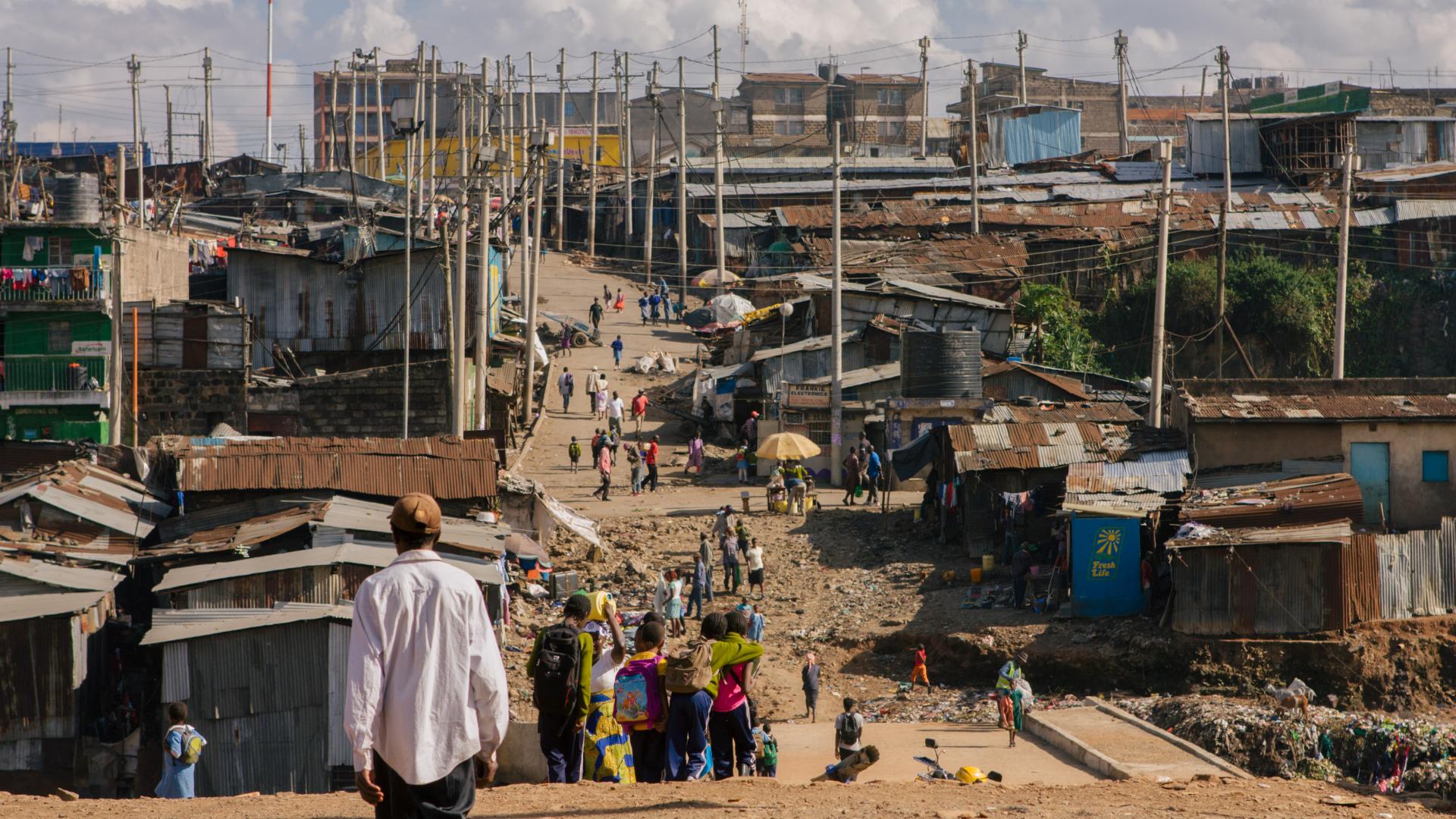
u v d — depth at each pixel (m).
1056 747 27.16
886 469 53.22
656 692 12.96
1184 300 82.69
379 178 127.31
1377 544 32.66
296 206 104.75
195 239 84.25
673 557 43.88
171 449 40.81
